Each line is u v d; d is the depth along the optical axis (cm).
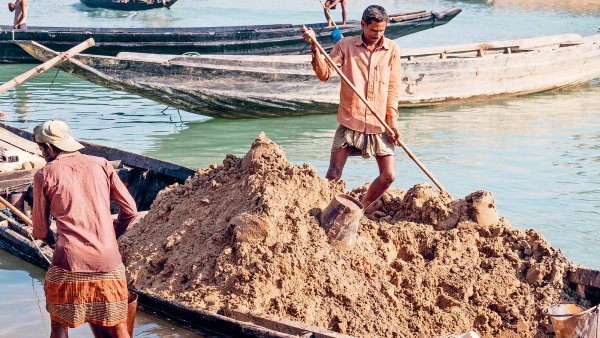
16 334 537
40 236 445
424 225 634
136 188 955
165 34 2102
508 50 1794
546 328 561
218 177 652
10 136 1162
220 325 500
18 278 666
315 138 1390
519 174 1103
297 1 4319
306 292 531
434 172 1116
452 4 4103
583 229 862
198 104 1516
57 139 437
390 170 659
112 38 2116
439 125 1474
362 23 645
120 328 445
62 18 3309
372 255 588
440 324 548
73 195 429
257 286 526
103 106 1695
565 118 1544
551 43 1891
